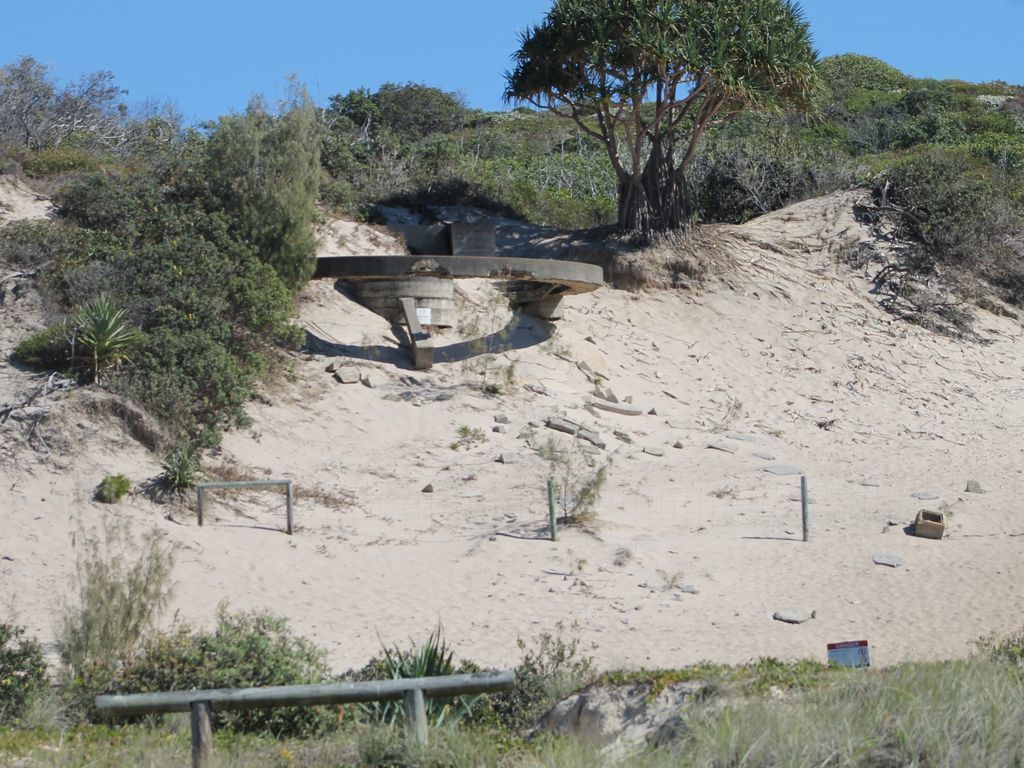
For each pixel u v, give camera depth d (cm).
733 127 7294
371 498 2820
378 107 8719
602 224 5400
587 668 1559
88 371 2864
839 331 4397
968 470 3269
